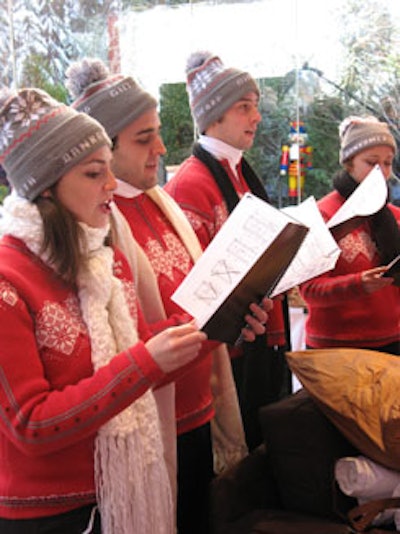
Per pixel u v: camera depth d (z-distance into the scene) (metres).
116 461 1.15
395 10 3.16
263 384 2.05
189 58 2.12
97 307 1.17
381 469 1.50
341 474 1.53
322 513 1.56
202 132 2.12
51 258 1.12
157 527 1.20
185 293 1.18
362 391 1.55
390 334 2.24
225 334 1.22
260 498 1.65
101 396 1.06
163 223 1.67
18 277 1.08
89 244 1.18
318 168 3.30
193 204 1.93
